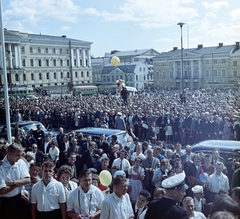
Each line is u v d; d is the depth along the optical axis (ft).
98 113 86.63
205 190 28.37
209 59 297.74
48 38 321.93
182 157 35.78
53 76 325.01
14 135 56.95
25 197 19.44
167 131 70.13
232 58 283.38
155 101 117.50
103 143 42.80
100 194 20.10
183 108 83.71
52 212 18.93
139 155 36.78
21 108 114.93
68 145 45.60
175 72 321.93
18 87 258.98
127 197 19.61
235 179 26.50
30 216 19.49
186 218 14.90
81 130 51.75
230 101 106.42
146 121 73.36
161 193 21.04
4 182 18.20
